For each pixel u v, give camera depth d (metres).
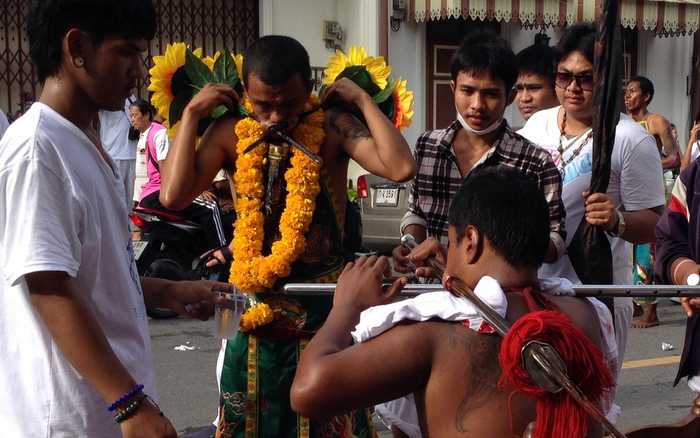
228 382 3.47
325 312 3.45
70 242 2.50
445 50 13.67
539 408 2.07
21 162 2.47
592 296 2.57
